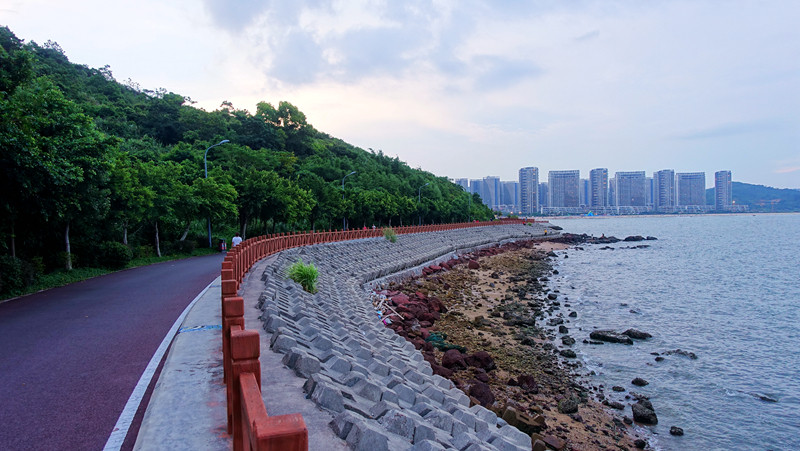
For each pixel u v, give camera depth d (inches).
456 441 221.0
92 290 616.1
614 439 426.3
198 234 1648.6
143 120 3100.4
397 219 3078.2
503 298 1101.1
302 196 1895.9
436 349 618.8
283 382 223.0
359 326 453.1
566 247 2866.6
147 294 567.8
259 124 3565.5
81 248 869.2
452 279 1364.4
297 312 374.9
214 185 1403.8
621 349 708.0
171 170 1360.7
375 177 3619.6
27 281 611.5
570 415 468.1
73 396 237.5
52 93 673.0
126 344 335.6
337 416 180.9
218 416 187.2
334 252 1089.4
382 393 236.8
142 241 1284.4
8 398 235.3
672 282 1407.5
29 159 536.7
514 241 3139.8
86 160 679.7
